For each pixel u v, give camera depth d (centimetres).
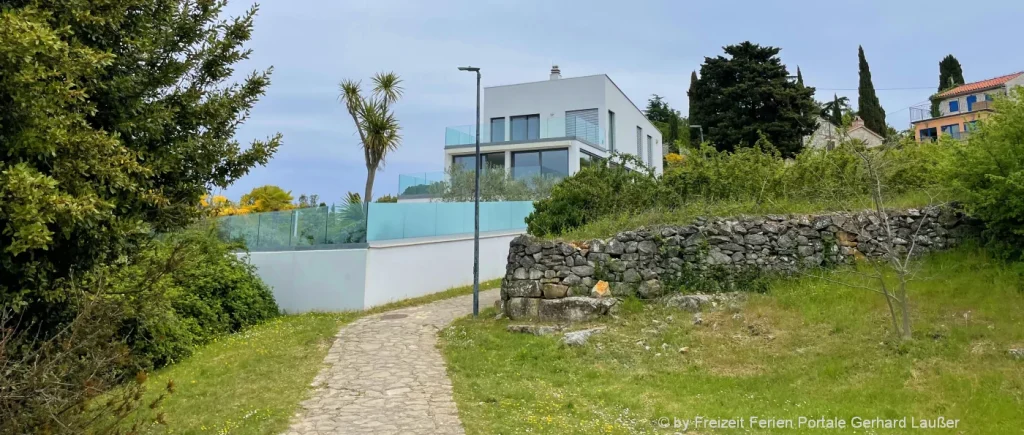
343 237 1495
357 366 884
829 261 1073
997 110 978
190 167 700
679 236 1113
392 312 1389
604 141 2902
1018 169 885
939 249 1049
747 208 1202
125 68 645
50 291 540
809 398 677
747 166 1426
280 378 825
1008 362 680
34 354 433
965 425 577
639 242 1123
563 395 726
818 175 1332
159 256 736
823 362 755
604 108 2917
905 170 1312
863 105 4516
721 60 3541
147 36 650
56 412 415
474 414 653
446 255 1769
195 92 707
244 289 1343
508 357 902
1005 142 915
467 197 2488
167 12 695
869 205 1145
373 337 1098
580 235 1220
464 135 2858
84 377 457
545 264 1148
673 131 5841
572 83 2986
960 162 991
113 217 557
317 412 667
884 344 767
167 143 683
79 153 510
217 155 709
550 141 2680
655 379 779
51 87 477
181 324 1045
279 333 1182
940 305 847
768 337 856
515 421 627
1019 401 607
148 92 673
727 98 3434
